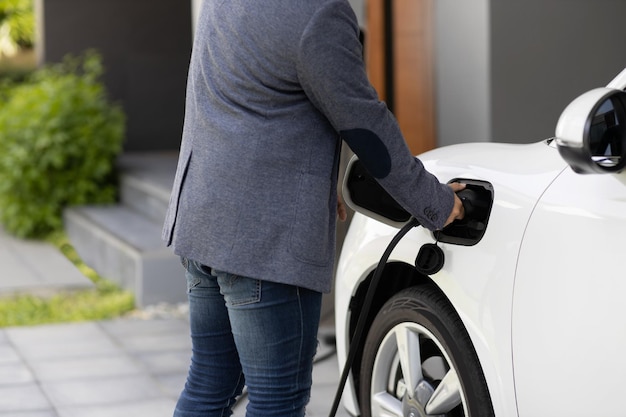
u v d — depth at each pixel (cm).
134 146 1159
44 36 1126
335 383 479
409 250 296
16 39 1820
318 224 249
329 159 251
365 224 329
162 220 820
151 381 496
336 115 240
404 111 705
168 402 462
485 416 272
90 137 931
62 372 512
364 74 243
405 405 310
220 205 249
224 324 282
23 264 816
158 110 1163
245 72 246
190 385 287
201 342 285
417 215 254
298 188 247
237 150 247
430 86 686
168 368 518
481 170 283
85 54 1138
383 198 282
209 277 273
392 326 313
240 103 248
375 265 317
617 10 670
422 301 297
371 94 242
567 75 662
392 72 708
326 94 238
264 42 241
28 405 458
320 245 250
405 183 247
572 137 220
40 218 917
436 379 305
